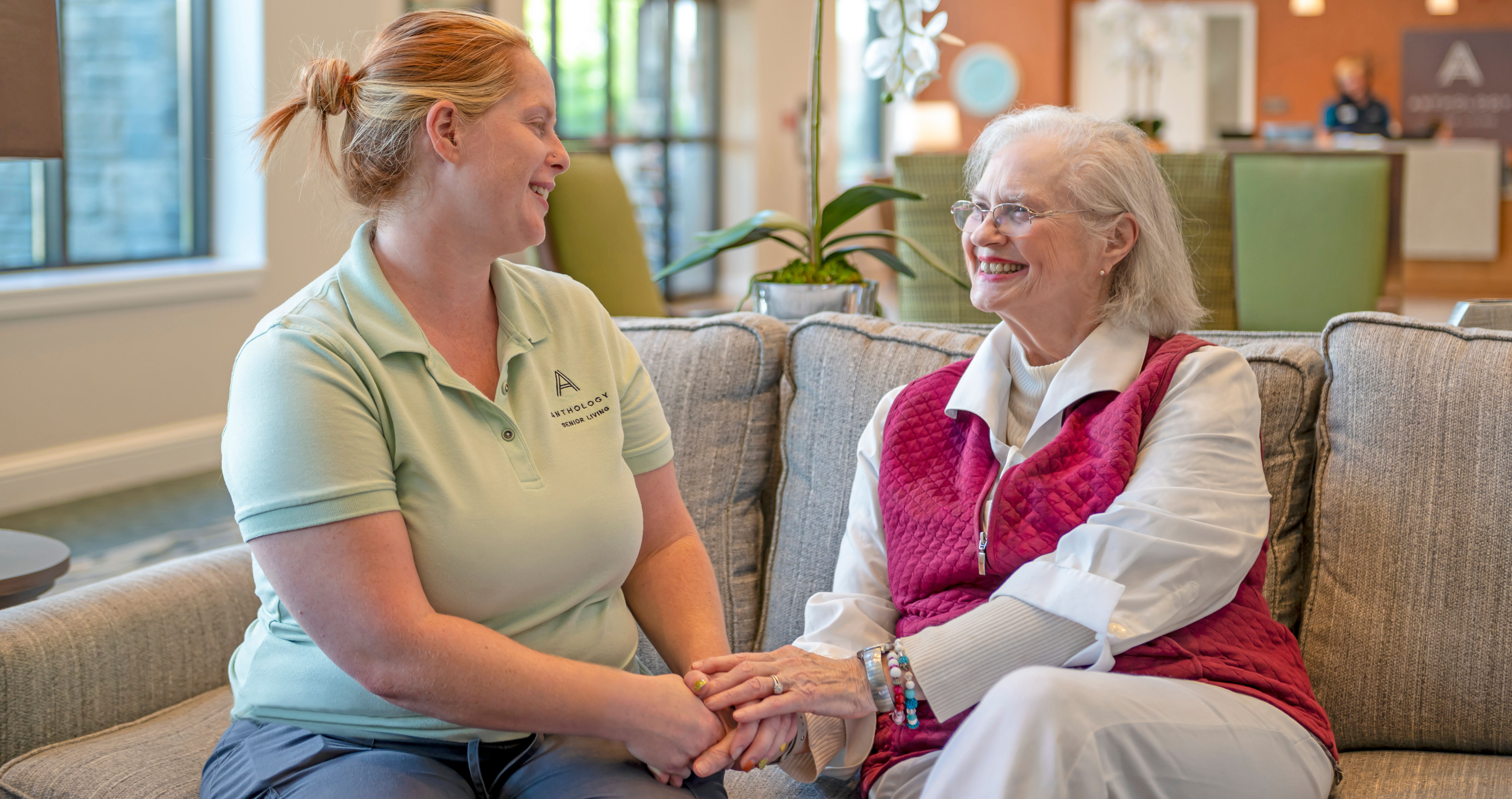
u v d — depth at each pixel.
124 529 3.85
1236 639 1.25
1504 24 10.85
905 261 3.45
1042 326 1.39
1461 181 8.86
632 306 3.07
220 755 1.25
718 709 1.22
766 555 1.75
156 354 4.50
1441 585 1.37
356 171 1.21
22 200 4.40
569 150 3.06
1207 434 1.26
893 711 1.29
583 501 1.24
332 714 1.21
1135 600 1.20
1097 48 11.42
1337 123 9.02
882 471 1.45
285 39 4.77
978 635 1.25
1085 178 1.32
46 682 1.38
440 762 1.20
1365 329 1.48
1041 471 1.32
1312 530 1.47
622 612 1.34
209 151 4.88
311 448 1.10
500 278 1.29
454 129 1.17
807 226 2.17
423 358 1.19
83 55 4.53
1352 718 1.40
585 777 1.19
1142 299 1.36
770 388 1.76
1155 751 1.11
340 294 1.20
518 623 1.23
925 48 2.06
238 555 1.66
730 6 8.80
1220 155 3.25
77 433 4.26
